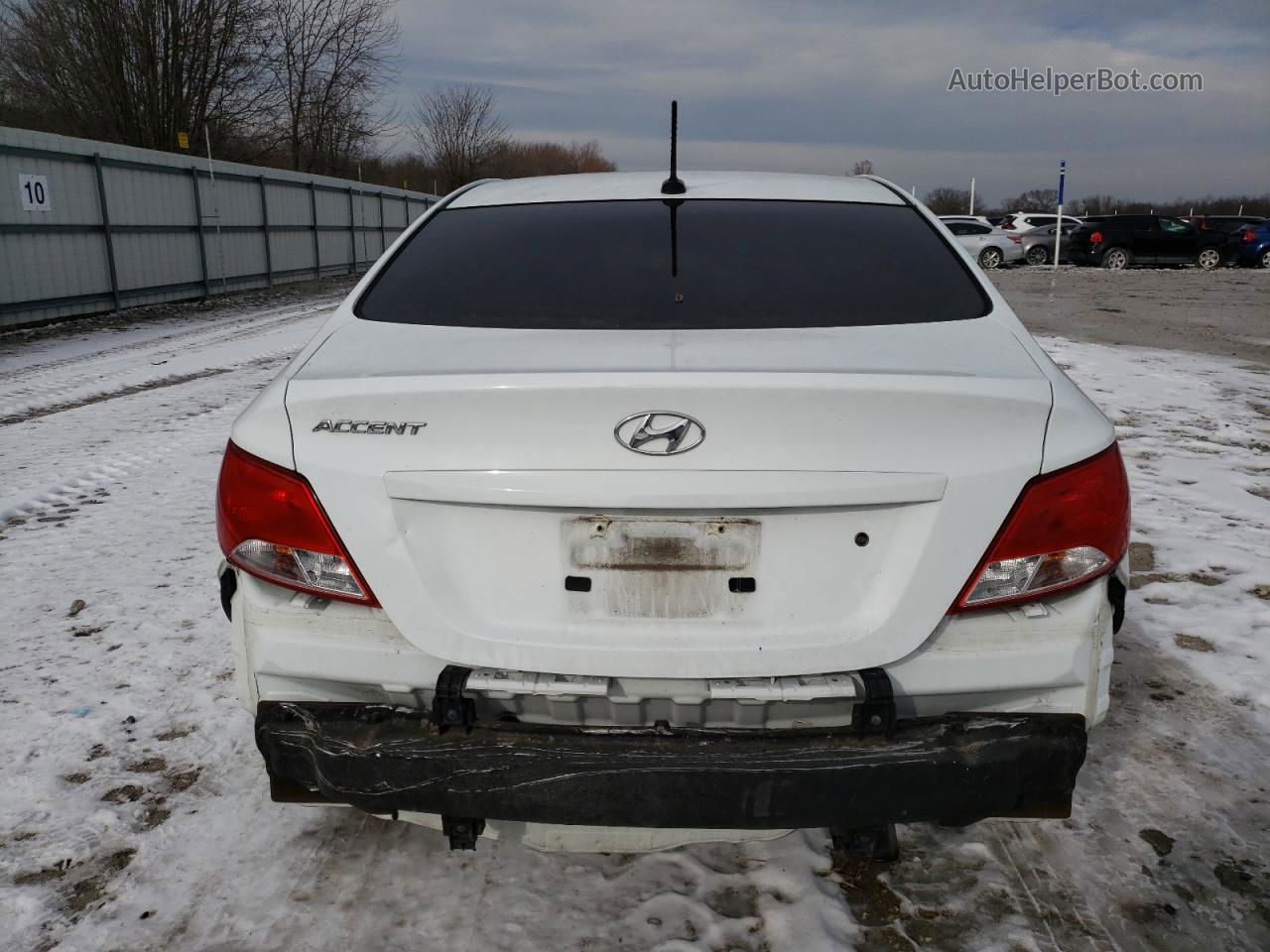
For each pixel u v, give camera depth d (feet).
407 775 5.65
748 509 5.53
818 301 7.29
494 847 7.61
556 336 6.71
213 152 99.76
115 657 10.93
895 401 5.50
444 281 7.77
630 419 5.50
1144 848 7.58
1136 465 19.42
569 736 5.68
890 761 5.49
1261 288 67.77
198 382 30.45
